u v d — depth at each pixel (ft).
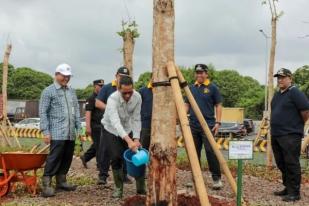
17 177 19.29
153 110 14.30
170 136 14.14
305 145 29.84
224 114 120.26
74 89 20.11
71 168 28.14
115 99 18.03
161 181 14.07
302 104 19.42
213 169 20.97
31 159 18.86
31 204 17.48
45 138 19.12
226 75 220.43
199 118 15.31
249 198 19.83
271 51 31.55
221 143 53.62
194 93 21.36
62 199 18.45
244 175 27.12
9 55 45.50
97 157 25.18
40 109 19.24
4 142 45.29
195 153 13.41
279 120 19.79
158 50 14.24
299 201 19.53
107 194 19.48
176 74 14.07
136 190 19.27
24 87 218.18
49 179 19.07
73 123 19.71
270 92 31.42
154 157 14.14
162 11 14.17
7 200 18.43
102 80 24.54
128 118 18.45
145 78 122.21
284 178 20.54
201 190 13.05
